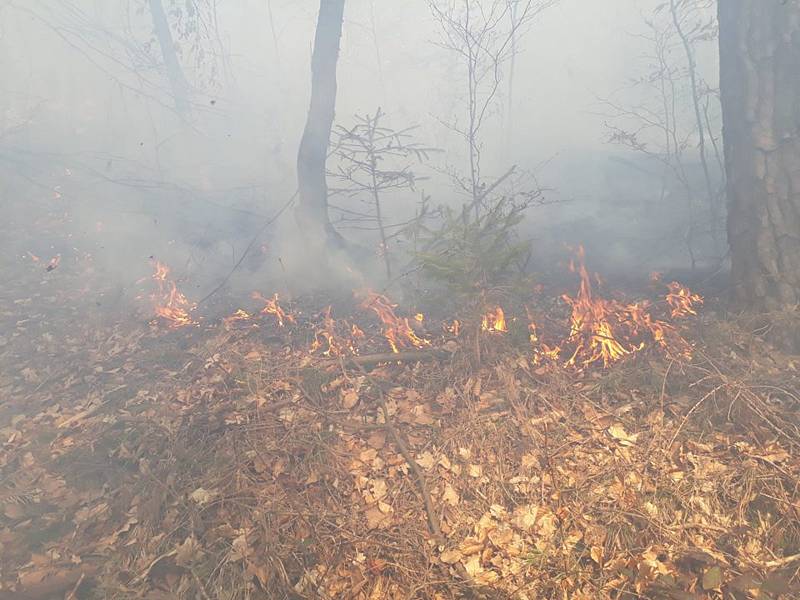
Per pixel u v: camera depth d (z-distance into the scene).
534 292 5.67
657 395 3.91
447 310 5.23
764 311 4.30
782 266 4.25
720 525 3.07
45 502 3.75
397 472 3.64
